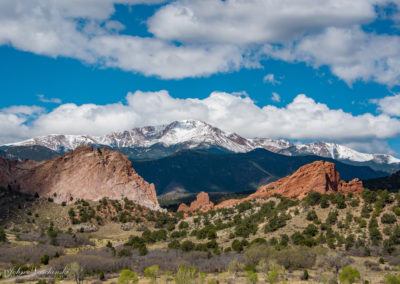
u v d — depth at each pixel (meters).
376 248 152.50
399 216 171.25
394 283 109.12
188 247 174.50
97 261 146.00
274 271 119.50
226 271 140.62
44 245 177.00
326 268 138.12
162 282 123.38
